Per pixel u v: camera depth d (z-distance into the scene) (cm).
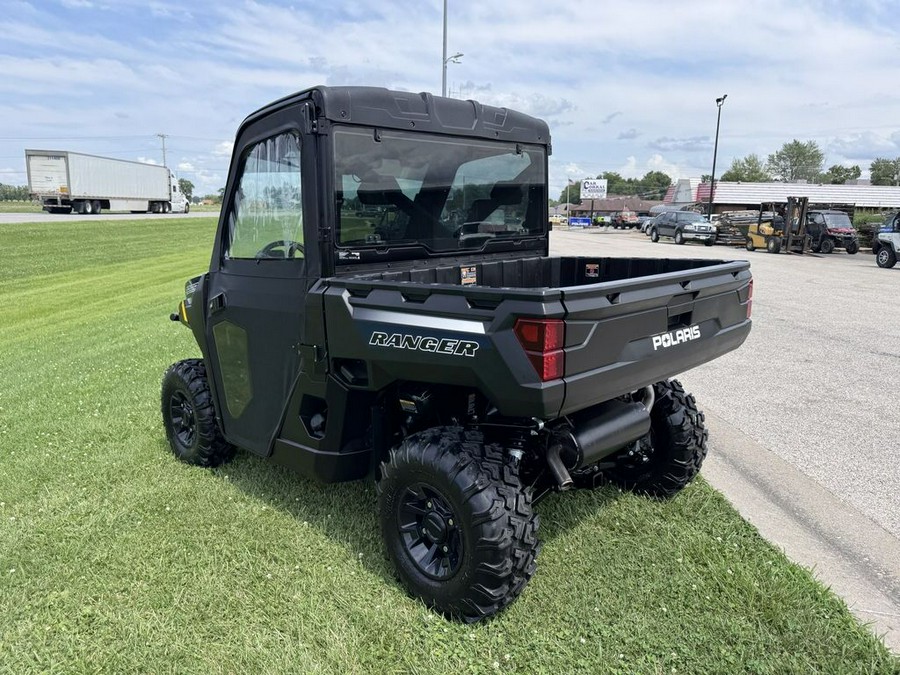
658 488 344
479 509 234
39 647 241
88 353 771
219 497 355
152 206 5238
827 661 225
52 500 357
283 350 307
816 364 666
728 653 229
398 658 231
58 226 3172
